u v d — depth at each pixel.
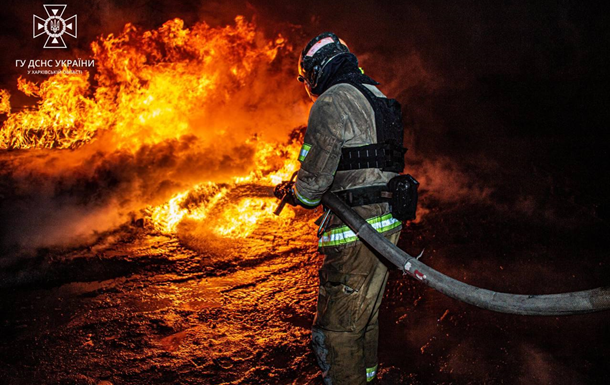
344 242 2.04
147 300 3.16
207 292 3.28
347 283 2.05
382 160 2.02
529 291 3.26
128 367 2.52
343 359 2.08
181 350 2.66
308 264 3.72
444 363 2.57
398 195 1.98
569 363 2.54
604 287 1.38
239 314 3.03
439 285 1.71
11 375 2.43
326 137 1.95
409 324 2.93
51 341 2.71
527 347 2.69
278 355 2.63
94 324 2.87
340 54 2.13
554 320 2.93
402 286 3.36
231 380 2.44
